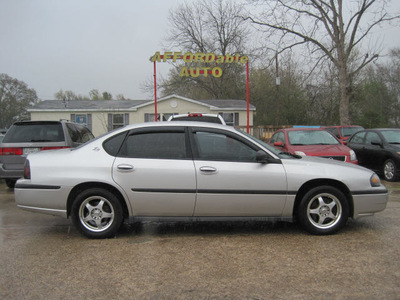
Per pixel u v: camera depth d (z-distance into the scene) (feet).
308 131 30.40
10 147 24.99
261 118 117.39
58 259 12.65
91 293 10.09
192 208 14.61
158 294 10.03
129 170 14.42
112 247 13.91
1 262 12.39
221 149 14.94
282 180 14.62
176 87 124.47
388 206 20.84
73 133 27.73
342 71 69.00
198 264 12.15
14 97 141.18
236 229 16.37
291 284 10.57
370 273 11.27
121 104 87.92
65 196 14.55
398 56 108.17
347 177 14.96
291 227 16.55
